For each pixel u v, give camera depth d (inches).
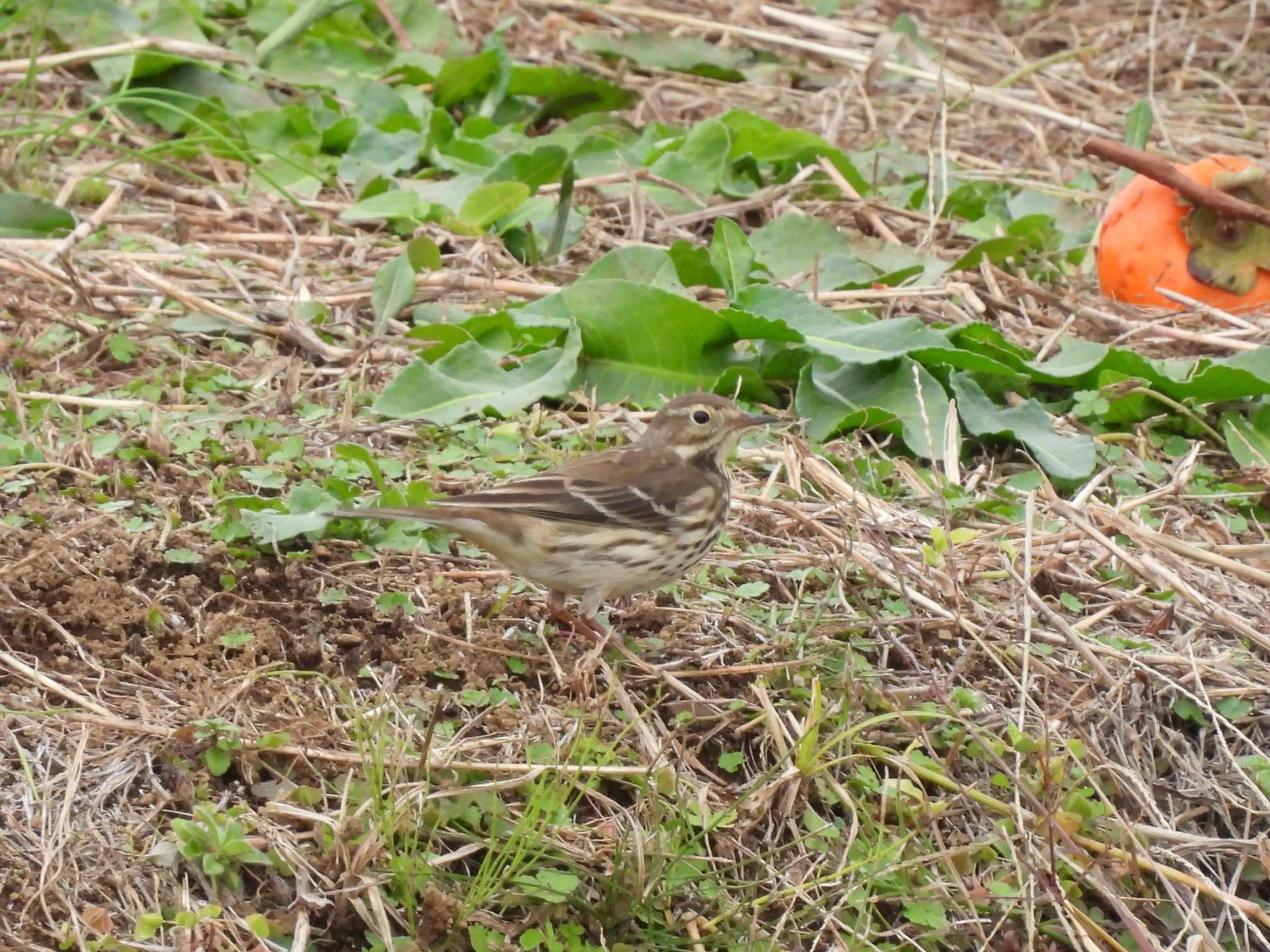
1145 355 574.6
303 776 360.2
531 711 389.4
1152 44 861.2
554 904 340.5
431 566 439.2
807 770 370.6
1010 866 371.6
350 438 492.7
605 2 903.7
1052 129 814.5
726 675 406.9
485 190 624.4
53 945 318.3
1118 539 478.3
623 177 681.0
